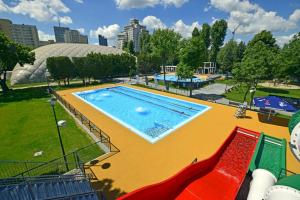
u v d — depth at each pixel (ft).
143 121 75.00
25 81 180.96
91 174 39.14
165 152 47.42
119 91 129.90
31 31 581.12
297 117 23.41
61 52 215.31
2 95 126.93
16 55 126.21
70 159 47.26
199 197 29.81
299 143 20.43
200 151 47.73
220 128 61.46
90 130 61.57
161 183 28.09
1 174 42.60
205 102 93.91
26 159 48.52
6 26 523.70
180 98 102.58
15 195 26.03
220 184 32.71
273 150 41.50
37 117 80.28
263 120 67.82
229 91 135.74
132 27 617.21
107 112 79.46
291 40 73.46
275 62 71.56
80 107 87.81
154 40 136.67
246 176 32.32
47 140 58.54
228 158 39.91
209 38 244.63
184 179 32.68
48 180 31.50
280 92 135.23
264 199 15.19
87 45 254.88
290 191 13.15
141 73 233.35
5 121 76.38
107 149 49.44
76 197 28.50
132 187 35.35
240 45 217.15
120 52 277.64
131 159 44.47
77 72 158.51
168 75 217.77
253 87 81.51
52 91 125.49
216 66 250.98
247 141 46.11
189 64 108.27
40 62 193.47
